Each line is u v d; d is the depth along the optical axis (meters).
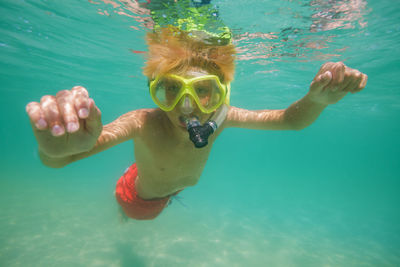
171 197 0.96
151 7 1.16
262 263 1.81
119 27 1.69
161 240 2.07
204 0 1.07
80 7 1.50
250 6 1.25
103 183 4.86
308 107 0.54
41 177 4.97
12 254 1.64
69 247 1.81
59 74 3.58
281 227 2.71
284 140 16.45
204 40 0.96
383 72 2.55
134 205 0.91
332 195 5.57
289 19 1.43
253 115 0.69
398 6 1.30
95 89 4.57
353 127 8.55
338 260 1.96
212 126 0.51
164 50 0.83
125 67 2.88
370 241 2.48
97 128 0.29
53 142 0.28
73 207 2.78
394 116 5.51
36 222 2.21
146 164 0.64
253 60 2.28
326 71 0.42
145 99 5.25
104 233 2.12
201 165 0.65
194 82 0.51
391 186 10.48
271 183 7.50
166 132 0.58
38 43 2.35
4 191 3.22
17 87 5.12
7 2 1.56
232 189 5.47
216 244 2.07
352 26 1.54
